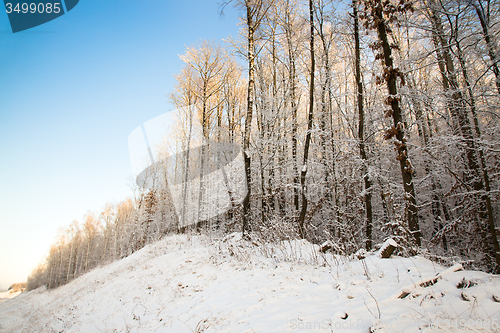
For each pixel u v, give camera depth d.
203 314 4.62
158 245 13.71
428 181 9.88
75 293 14.60
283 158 13.54
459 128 7.91
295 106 12.73
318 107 13.13
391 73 6.54
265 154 13.00
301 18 11.71
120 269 14.26
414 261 4.41
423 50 10.39
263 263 6.44
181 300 5.88
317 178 13.32
